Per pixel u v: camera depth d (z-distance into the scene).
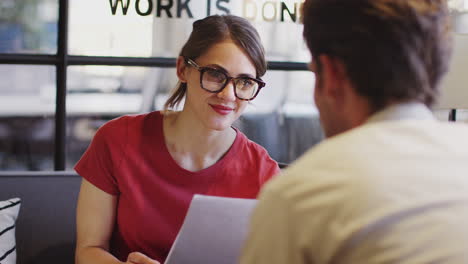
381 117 0.69
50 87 2.93
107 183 1.50
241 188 1.53
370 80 0.69
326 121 0.76
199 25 1.43
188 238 1.21
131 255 1.33
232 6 2.91
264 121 3.43
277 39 2.95
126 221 1.49
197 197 1.21
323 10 0.73
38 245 1.93
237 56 1.38
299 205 0.64
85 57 2.58
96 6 2.71
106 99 3.41
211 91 1.38
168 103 1.54
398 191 0.62
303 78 3.33
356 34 0.69
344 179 0.63
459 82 2.09
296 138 3.60
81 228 1.50
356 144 0.66
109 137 1.51
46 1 2.68
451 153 0.65
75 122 3.39
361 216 0.61
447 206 0.61
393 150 0.65
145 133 1.52
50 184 1.99
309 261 0.64
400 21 0.68
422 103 0.71
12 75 3.37
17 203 1.87
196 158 1.51
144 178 1.49
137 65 2.68
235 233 1.21
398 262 0.59
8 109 3.60
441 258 0.59
